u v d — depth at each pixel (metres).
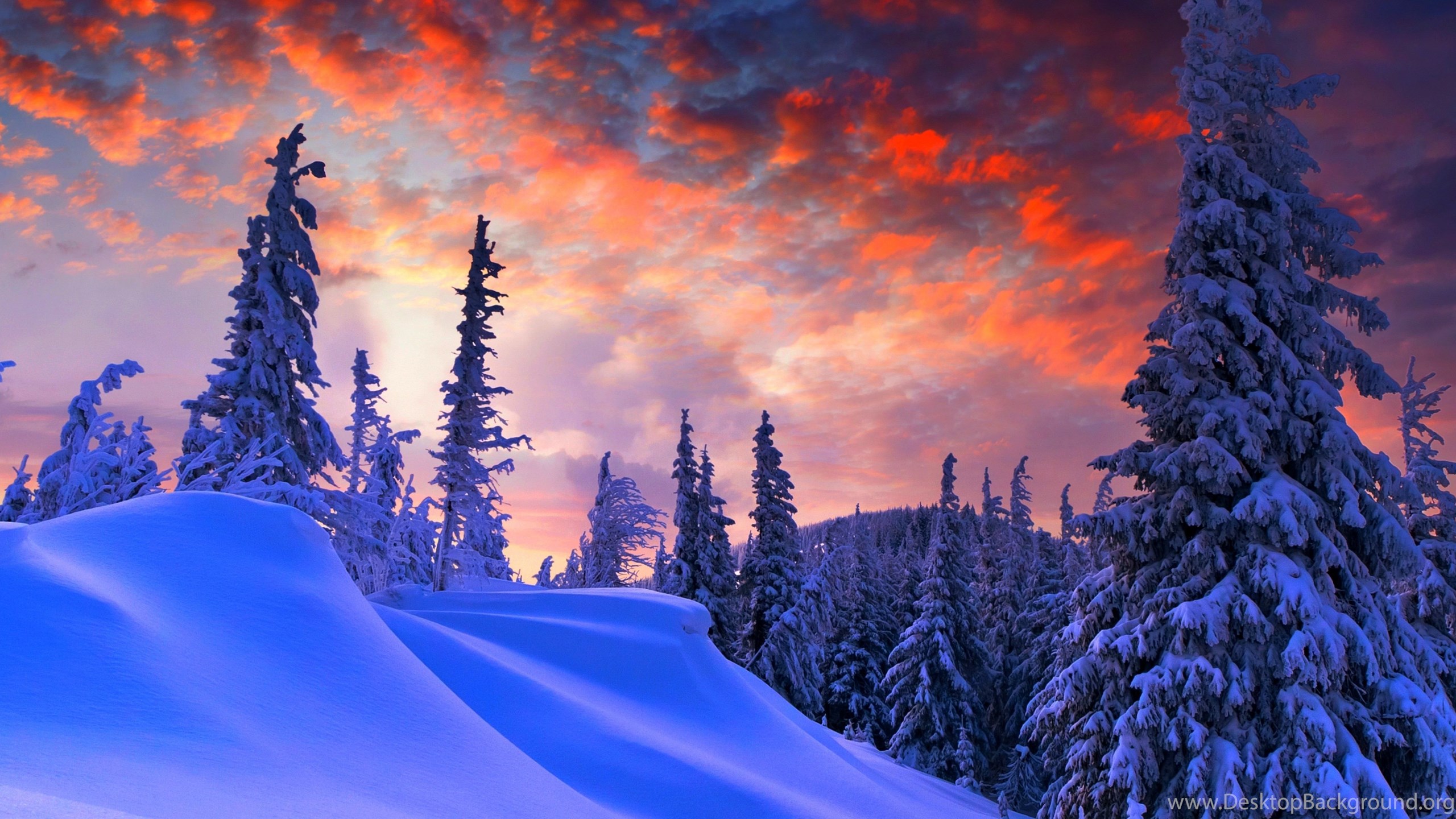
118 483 20.22
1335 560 14.09
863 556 46.34
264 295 23.45
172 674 7.79
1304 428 14.98
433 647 14.98
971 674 39.16
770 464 39.50
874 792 16.14
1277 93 16.47
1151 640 14.77
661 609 20.61
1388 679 13.59
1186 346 15.34
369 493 25.00
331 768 7.66
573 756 13.12
